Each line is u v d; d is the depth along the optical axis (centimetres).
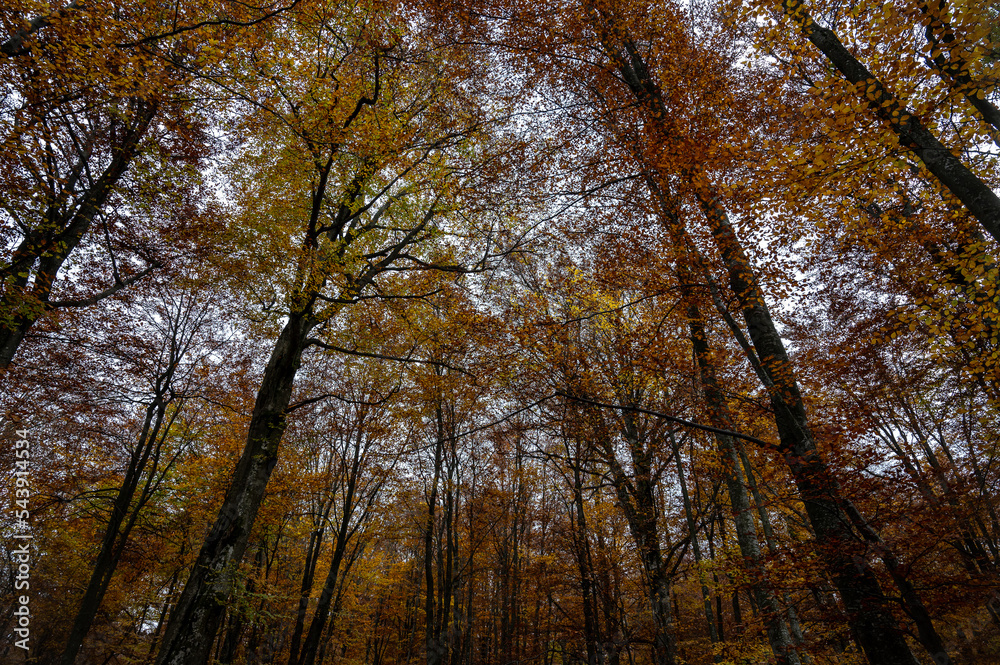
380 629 2222
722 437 763
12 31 587
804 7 550
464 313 1088
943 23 452
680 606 1662
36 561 1571
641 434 998
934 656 418
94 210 927
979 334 664
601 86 905
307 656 1299
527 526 1981
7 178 666
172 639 677
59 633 1666
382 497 1653
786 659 594
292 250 819
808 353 995
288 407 893
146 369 1263
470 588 1977
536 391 1093
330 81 814
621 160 827
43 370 1117
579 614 1359
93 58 584
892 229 796
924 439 1106
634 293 974
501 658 1802
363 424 1493
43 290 746
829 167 549
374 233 1191
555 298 1112
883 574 473
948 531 469
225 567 750
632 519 955
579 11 884
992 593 431
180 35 641
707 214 681
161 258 1048
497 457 1839
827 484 481
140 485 1478
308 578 1477
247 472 820
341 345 1133
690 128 732
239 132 899
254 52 687
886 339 864
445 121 1095
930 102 480
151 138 856
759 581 546
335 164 875
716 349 838
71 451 1339
